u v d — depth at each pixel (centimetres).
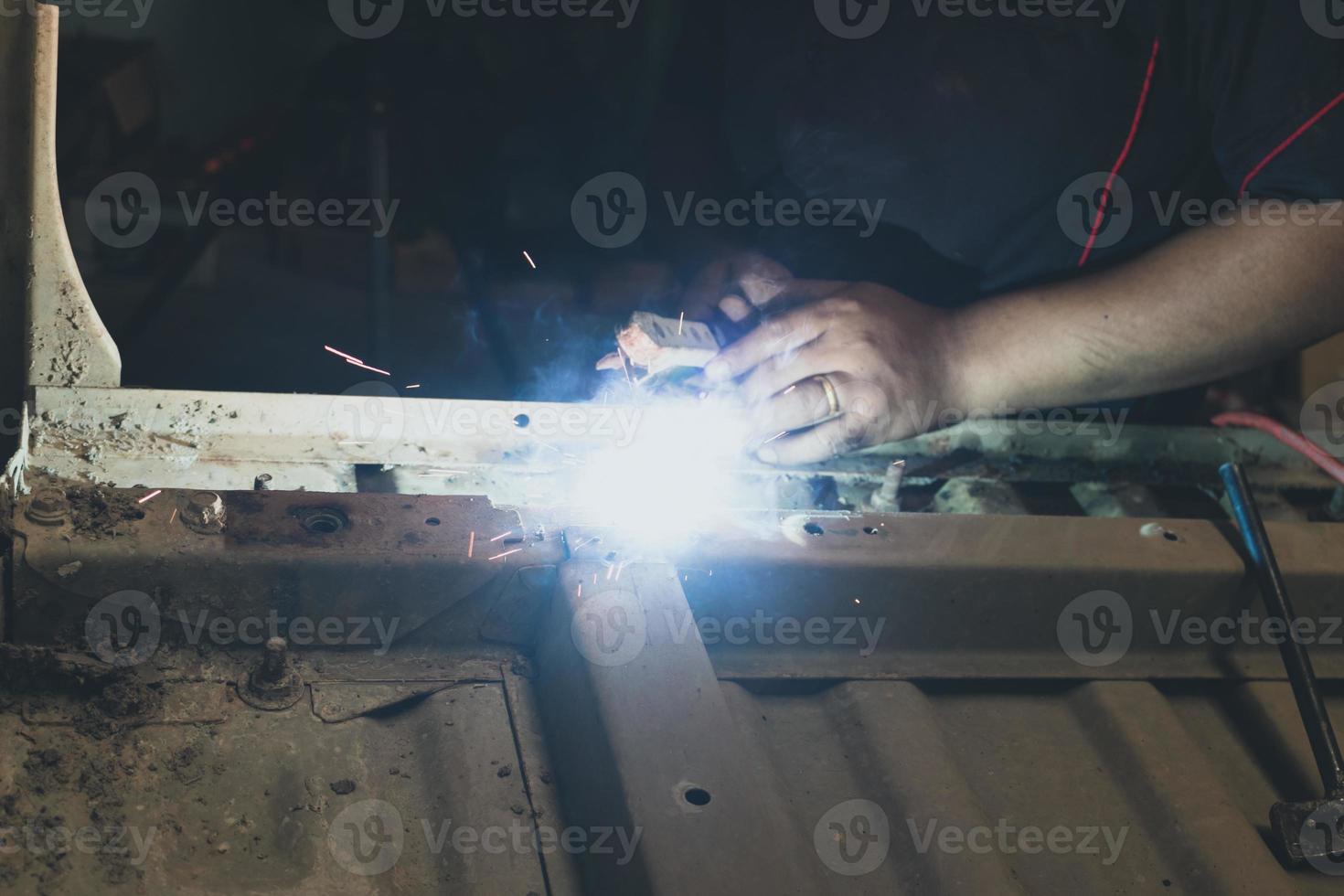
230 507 112
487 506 121
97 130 371
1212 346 158
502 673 112
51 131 126
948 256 211
